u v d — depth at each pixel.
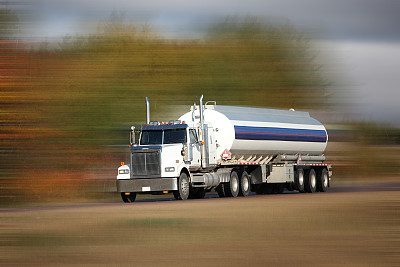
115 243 38.03
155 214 56.22
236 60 137.75
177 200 79.12
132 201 80.62
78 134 106.69
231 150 88.44
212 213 56.69
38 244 37.84
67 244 37.75
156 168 78.50
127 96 116.38
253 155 94.31
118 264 30.77
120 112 113.19
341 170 149.38
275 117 99.62
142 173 78.81
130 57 121.69
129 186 78.69
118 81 117.25
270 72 140.88
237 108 93.50
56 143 104.75
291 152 101.75
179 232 42.75
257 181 95.56
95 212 59.72
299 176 102.62
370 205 65.62
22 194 95.88
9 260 32.38
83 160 104.75
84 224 48.44
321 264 29.98
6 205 80.50
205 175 82.56
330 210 59.34
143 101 117.50
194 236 40.72
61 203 82.75
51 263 31.38
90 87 113.31
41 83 109.00
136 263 30.95
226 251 34.41
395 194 86.38
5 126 103.44
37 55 111.88
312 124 107.75
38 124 105.25
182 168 79.62
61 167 103.25
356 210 59.22
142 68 122.00
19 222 50.69
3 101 105.19
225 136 87.88
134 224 47.91
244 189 91.50
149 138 81.94
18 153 102.44
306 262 30.56
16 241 39.16
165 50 127.12
